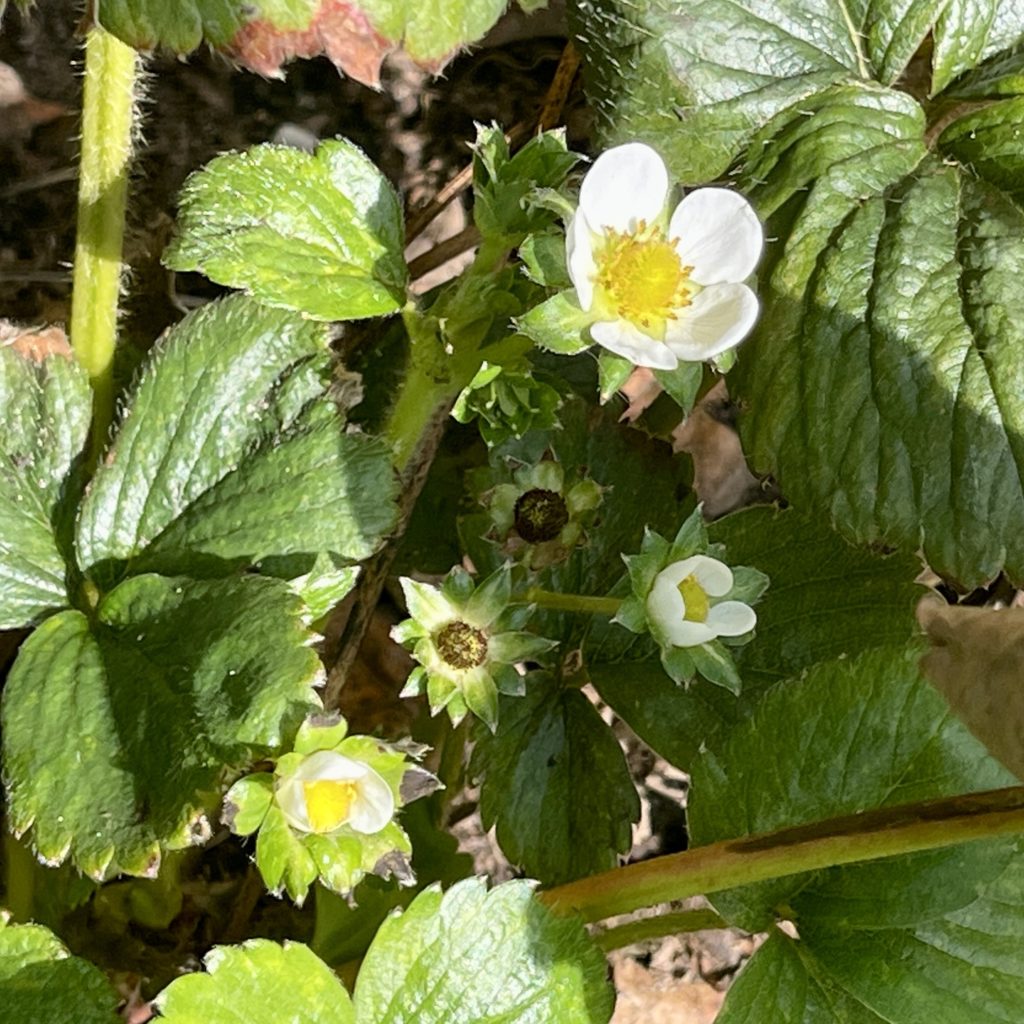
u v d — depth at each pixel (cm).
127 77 18
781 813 19
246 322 17
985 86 20
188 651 16
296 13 15
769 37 20
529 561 19
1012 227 19
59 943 16
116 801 15
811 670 19
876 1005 18
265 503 17
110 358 19
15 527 17
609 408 22
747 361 19
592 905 18
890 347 18
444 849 22
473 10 16
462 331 18
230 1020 15
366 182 18
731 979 26
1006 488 18
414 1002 16
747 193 19
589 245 16
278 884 15
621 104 20
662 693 22
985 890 18
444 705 18
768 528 22
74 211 24
